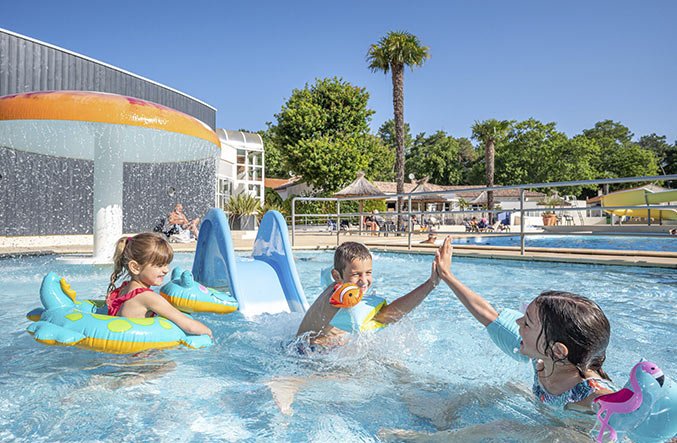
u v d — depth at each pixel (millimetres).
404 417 1630
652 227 15406
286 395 1809
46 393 1842
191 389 1885
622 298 3955
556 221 25719
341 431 1530
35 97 5344
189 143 6809
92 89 12414
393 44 21172
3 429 1531
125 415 1646
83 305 2701
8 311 3551
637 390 1221
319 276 5688
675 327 2924
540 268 6133
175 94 15344
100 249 6887
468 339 2576
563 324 1398
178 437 1482
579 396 1433
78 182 11719
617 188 54031
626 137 70562
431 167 60812
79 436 1485
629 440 1255
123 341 2211
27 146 7062
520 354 1812
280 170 52625
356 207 27094
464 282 4957
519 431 1469
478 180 56156
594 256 6555
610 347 2459
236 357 2283
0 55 10469
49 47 11422
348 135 29203
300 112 28875
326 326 2264
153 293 2578
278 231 3822
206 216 3914
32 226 10828
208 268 3939
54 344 2154
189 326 2545
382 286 4855
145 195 13398
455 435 1475
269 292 3385
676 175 5098
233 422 1595
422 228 19656
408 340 2355
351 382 1946
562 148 48844
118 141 6645
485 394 1802
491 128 30672
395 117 21625
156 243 2600
